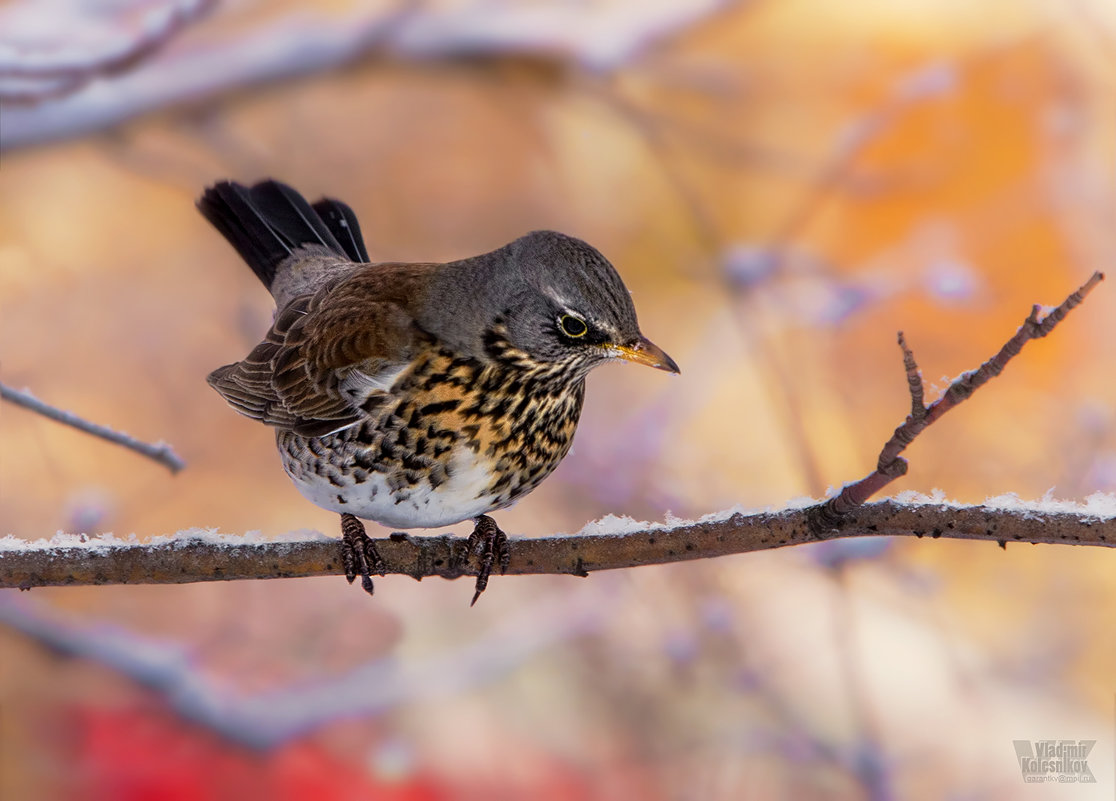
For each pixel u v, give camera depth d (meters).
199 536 8.71
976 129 15.98
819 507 8.13
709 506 14.48
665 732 13.38
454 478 9.13
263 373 10.31
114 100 13.40
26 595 12.59
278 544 8.84
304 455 9.48
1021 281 15.75
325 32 14.48
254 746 12.38
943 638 13.54
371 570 8.98
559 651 13.73
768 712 13.27
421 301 9.34
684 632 13.30
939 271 14.59
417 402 9.03
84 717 12.38
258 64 14.16
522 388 9.20
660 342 16.64
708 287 16.39
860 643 13.89
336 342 9.36
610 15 16.22
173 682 12.38
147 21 11.11
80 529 12.01
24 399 8.48
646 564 8.64
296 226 12.09
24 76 10.59
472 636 14.29
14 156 13.30
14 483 14.92
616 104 15.94
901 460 7.57
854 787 12.83
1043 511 7.81
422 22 15.43
